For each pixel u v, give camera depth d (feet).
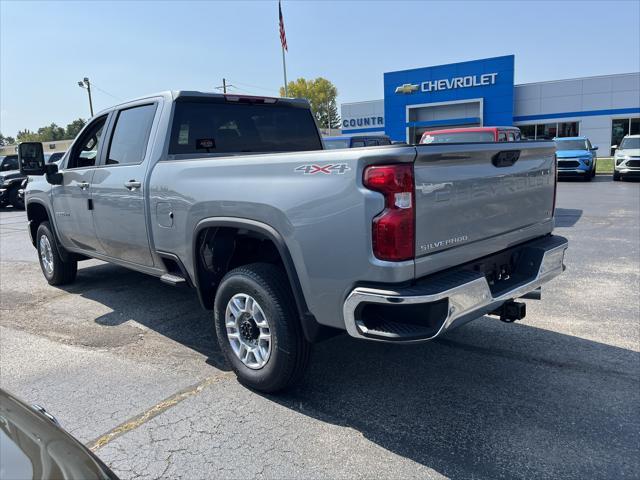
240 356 11.87
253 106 16.11
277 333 10.79
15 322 16.84
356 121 125.90
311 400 11.36
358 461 9.20
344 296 9.51
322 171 9.50
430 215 9.25
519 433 9.93
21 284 21.86
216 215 11.62
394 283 8.91
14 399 5.99
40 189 19.84
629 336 14.60
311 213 9.70
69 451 5.14
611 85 104.27
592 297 18.22
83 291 20.44
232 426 10.36
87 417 10.77
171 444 9.77
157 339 15.16
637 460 9.05
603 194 51.80
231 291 11.64
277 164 10.30
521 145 11.24
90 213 16.58
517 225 11.71
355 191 9.00
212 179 11.72
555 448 9.44
